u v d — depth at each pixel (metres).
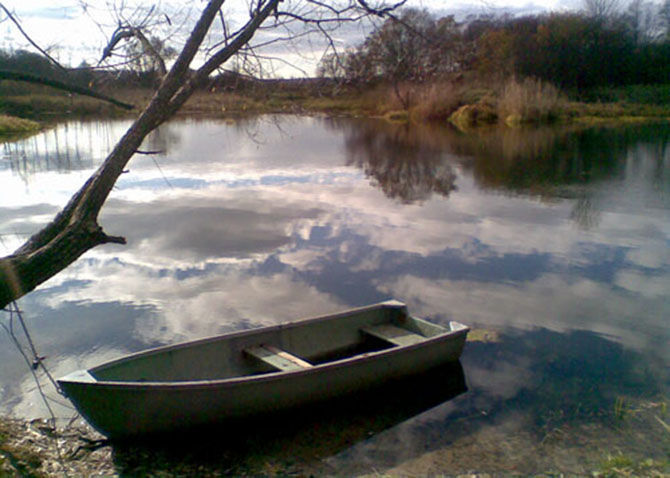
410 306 8.24
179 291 8.74
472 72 38.53
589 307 8.19
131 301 8.33
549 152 23.78
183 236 11.70
